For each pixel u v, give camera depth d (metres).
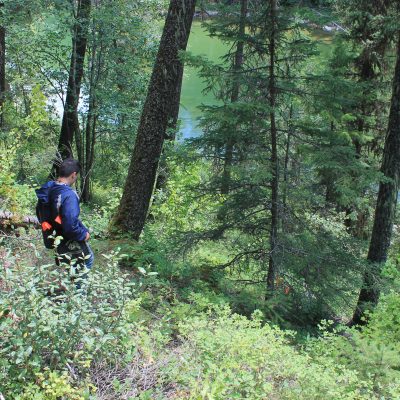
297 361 4.45
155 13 17.08
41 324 3.32
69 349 3.41
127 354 3.87
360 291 10.38
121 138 16.81
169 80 8.99
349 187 9.48
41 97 7.58
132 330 4.52
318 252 8.41
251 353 4.12
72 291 3.53
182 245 8.47
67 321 3.35
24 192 7.88
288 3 7.62
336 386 4.19
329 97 7.88
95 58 16.75
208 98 31.95
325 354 5.27
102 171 18.16
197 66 7.57
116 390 3.51
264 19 7.87
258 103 7.56
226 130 8.02
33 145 14.25
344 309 8.62
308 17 7.25
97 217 9.76
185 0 8.71
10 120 16.62
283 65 8.45
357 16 14.03
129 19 15.77
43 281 3.56
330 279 8.30
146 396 3.47
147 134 9.10
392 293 6.86
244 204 8.52
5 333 3.26
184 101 31.03
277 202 8.42
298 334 7.48
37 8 14.74
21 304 3.27
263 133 8.18
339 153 8.06
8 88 19.53
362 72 15.20
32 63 16.98
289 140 8.54
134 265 7.26
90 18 15.30
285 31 7.97
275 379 4.36
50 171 15.65
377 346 5.20
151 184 9.30
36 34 15.49
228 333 4.39
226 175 8.47
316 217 11.21
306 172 9.36
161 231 9.92
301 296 8.17
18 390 3.17
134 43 16.08
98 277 3.77
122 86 16.70
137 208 9.20
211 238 8.61
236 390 3.81
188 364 3.91
